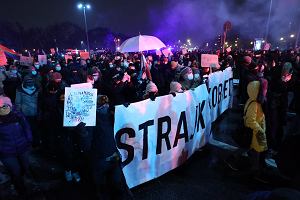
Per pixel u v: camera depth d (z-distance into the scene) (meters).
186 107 4.57
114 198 3.35
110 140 3.18
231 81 8.49
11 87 7.37
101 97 3.25
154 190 3.98
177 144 4.48
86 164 3.36
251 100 4.04
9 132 3.56
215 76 6.61
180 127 4.47
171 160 4.42
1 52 8.18
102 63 13.15
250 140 4.10
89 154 3.14
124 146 3.73
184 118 4.54
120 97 5.61
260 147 4.05
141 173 4.00
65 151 4.01
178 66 8.72
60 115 3.90
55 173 4.62
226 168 4.61
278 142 5.04
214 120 6.77
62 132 3.97
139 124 3.84
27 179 4.43
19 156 3.72
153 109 3.99
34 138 5.78
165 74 8.26
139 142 3.89
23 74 8.08
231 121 7.22
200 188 4.00
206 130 5.59
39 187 4.17
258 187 3.99
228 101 8.37
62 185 4.21
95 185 3.22
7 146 3.57
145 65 6.99
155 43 6.63
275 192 1.13
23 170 3.84
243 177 4.28
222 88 7.41
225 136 6.14
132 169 3.88
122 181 3.30
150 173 4.13
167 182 4.21
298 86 6.20
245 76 7.21
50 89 5.00
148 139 4.00
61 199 3.83
